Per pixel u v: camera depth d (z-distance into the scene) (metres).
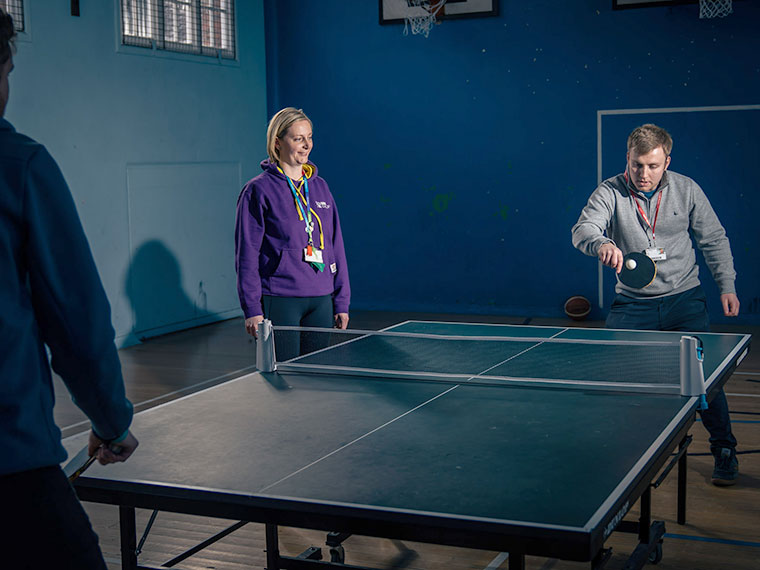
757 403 4.50
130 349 6.21
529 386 2.43
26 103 5.60
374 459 1.78
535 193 7.23
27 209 1.18
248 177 7.70
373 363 2.77
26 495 1.18
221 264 7.40
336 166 7.84
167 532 3.00
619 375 2.50
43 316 1.22
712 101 6.66
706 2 6.56
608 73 6.90
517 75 7.16
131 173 6.43
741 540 2.84
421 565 2.72
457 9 7.24
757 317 6.73
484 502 1.51
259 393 2.40
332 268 3.62
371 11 7.53
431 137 7.48
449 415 2.12
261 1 7.79
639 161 3.14
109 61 6.21
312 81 7.81
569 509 1.46
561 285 7.25
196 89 7.04
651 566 2.65
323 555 2.81
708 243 3.32
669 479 3.43
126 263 6.39
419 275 7.68
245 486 1.63
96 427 1.31
